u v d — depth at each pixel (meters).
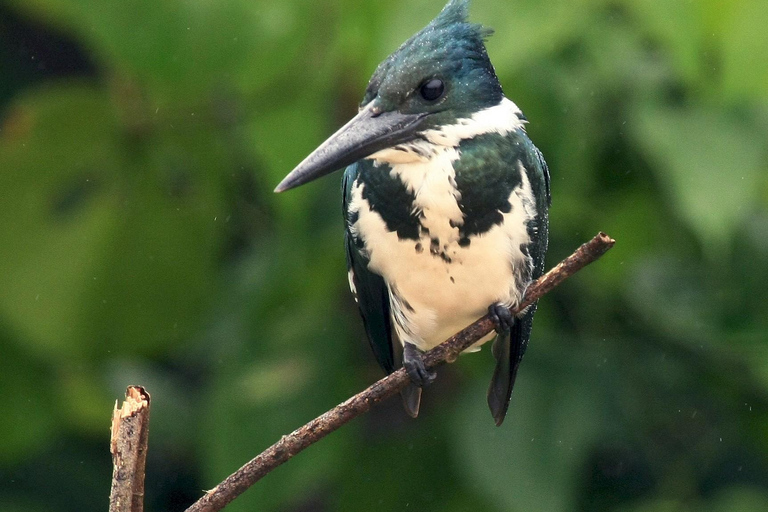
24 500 10.98
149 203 9.77
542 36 8.29
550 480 9.05
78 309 9.98
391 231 7.32
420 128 7.23
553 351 9.70
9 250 9.77
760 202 9.84
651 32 8.96
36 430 10.59
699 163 8.66
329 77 8.89
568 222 9.66
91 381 10.52
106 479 11.28
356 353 9.92
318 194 9.48
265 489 9.53
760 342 9.74
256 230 10.37
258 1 8.59
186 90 8.85
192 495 11.98
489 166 7.21
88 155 9.62
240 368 9.62
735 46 8.52
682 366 10.15
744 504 9.67
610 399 9.67
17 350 10.37
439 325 7.62
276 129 9.02
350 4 8.52
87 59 12.05
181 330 10.24
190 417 11.20
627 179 9.59
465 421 9.31
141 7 8.52
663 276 10.02
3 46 11.93
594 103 9.03
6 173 9.54
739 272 9.84
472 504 9.91
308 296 9.83
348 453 10.08
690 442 10.38
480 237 7.23
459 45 7.34
